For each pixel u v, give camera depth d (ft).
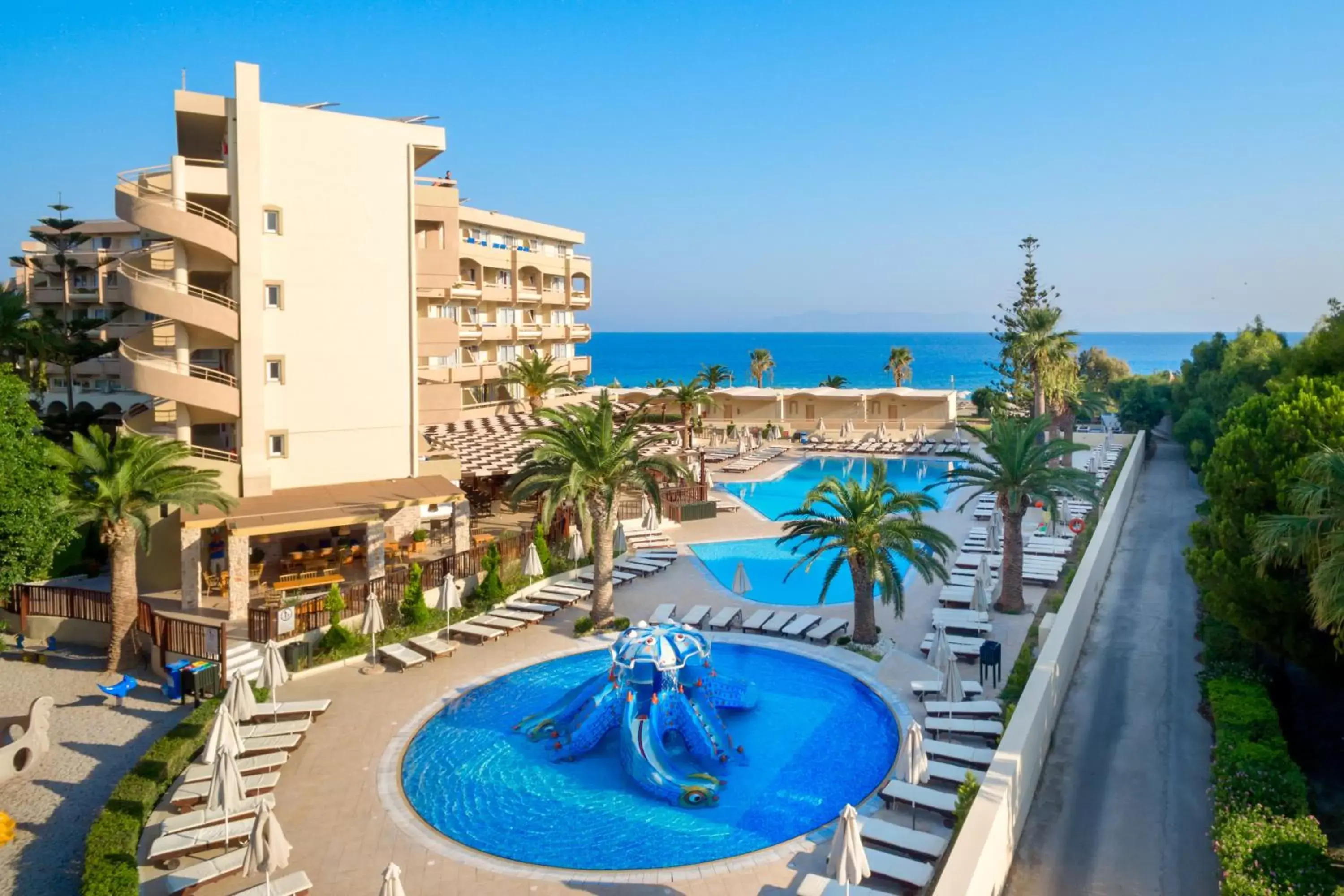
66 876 51.34
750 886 49.44
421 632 89.15
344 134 108.78
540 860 52.54
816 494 86.17
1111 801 57.72
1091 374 362.74
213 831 53.01
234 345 103.96
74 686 78.48
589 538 116.47
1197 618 94.38
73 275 217.56
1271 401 73.20
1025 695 61.36
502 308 199.41
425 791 60.85
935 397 248.93
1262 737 56.70
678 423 202.39
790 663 83.71
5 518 72.74
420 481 113.60
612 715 66.85
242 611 89.30
